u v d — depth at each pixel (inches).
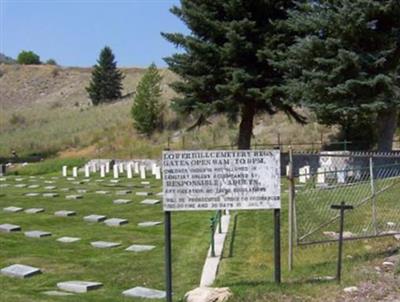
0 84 3639.3
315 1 992.2
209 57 1190.3
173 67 1229.7
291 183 410.0
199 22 1189.1
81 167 1556.3
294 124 1492.4
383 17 928.3
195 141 1608.0
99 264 445.4
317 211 565.6
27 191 1043.9
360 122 1139.9
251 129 1244.5
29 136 2177.7
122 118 2097.7
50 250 501.0
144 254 479.2
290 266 396.2
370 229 494.9
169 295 323.0
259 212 633.6
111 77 2896.2
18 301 333.7
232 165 325.7
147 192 962.1
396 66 942.4
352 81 882.1
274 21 1143.6
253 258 435.5
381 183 657.6
